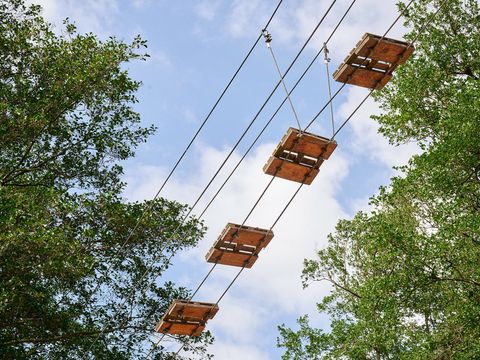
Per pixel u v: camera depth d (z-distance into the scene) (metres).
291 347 23.72
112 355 19.34
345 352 22.41
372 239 20.28
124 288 20.53
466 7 24.08
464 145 19.69
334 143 12.97
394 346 21.89
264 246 14.38
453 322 19.64
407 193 21.62
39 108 19.55
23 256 17.50
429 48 24.19
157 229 20.73
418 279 19.44
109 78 20.52
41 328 18.72
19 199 17.48
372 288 19.94
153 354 19.86
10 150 19.67
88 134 20.58
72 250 18.06
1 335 18.47
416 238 19.66
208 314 15.00
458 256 19.42
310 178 13.51
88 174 20.70
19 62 20.31
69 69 20.36
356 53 12.48
